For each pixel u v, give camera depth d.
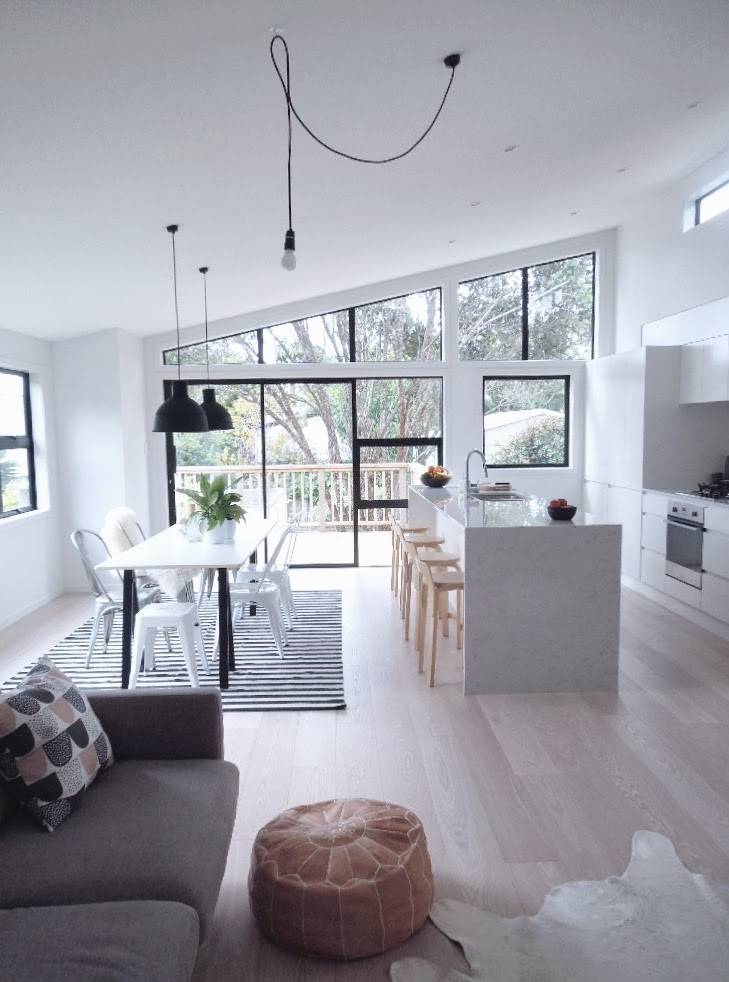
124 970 1.33
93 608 5.79
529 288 7.20
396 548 6.02
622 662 4.30
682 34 3.04
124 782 2.04
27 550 5.64
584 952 1.91
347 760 3.08
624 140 4.39
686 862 2.31
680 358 5.75
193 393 7.18
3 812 1.84
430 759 3.07
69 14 2.03
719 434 5.82
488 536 3.76
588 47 2.99
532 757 3.08
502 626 3.81
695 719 3.47
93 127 2.68
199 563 3.79
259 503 7.32
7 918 1.48
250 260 5.11
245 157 3.28
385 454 7.32
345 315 7.18
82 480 6.29
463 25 2.59
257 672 4.21
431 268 6.98
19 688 2.02
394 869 1.96
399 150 3.65
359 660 4.43
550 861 2.33
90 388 6.23
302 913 1.89
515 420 7.30
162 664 4.45
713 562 4.80
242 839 2.48
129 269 4.70
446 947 1.96
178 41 2.27
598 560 3.79
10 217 3.37
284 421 7.26
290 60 2.54
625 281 6.86
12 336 5.45
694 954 1.89
